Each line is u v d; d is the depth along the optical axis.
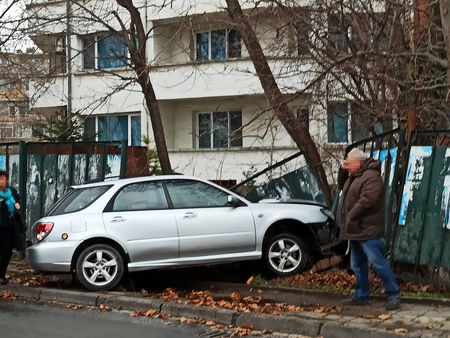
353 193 7.20
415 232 8.02
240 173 19.48
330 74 10.17
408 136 8.75
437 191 7.86
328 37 9.73
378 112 9.40
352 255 7.49
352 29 9.67
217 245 9.12
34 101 13.96
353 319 6.74
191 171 20.36
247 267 10.43
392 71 8.98
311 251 9.97
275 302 7.88
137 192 9.18
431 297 7.67
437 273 8.07
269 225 9.38
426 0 8.63
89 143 11.86
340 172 8.06
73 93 20.84
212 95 19.72
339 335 6.43
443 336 5.95
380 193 7.05
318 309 7.32
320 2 9.37
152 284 9.57
